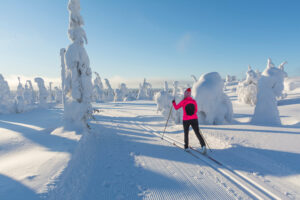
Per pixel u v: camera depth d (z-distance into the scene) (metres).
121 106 30.31
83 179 2.71
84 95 7.44
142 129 8.40
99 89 54.66
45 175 2.36
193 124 4.16
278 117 8.13
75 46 7.32
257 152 3.80
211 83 8.82
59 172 2.46
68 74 7.58
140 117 14.32
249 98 24.73
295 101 22.52
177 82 33.62
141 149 4.63
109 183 2.64
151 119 12.82
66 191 2.12
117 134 6.98
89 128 7.59
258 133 5.39
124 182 2.68
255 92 24.02
